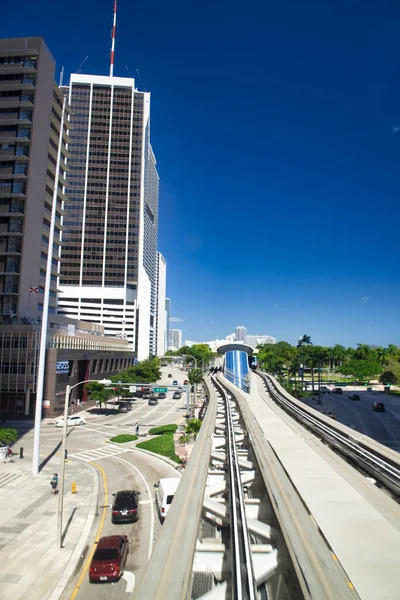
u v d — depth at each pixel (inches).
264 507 400.2
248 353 2469.2
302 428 765.9
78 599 523.2
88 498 940.0
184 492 386.0
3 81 2593.5
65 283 5521.7
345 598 207.9
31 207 2524.6
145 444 1520.7
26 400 2177.7
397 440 1582.2
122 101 5836.6
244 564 252.2
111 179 5723.4
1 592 538.9
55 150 2822.3
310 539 273.1
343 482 407.8
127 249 5625.0
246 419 860.0
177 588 218.4
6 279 2433.6
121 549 617.3
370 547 269.0
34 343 2208.4
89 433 1815.9
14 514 832.9
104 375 3284.9
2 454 1317.7
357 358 4881.9
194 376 2410.2
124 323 5487.2
